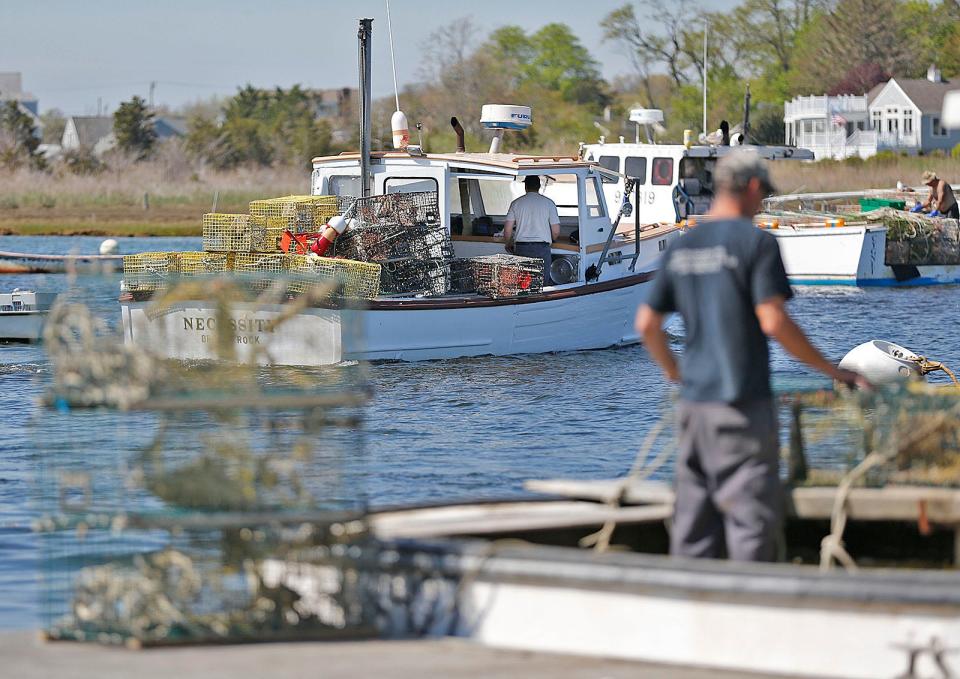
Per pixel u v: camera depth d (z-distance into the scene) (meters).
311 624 16.58
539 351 57.16
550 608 16.02
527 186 57.22
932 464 18.59
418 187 57.91
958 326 67.56
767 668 15.19
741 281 16.67
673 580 15.46
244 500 16.67
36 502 28.67
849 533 19.66
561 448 37.03
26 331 61.19
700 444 16.94
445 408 43.91
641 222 78.69
